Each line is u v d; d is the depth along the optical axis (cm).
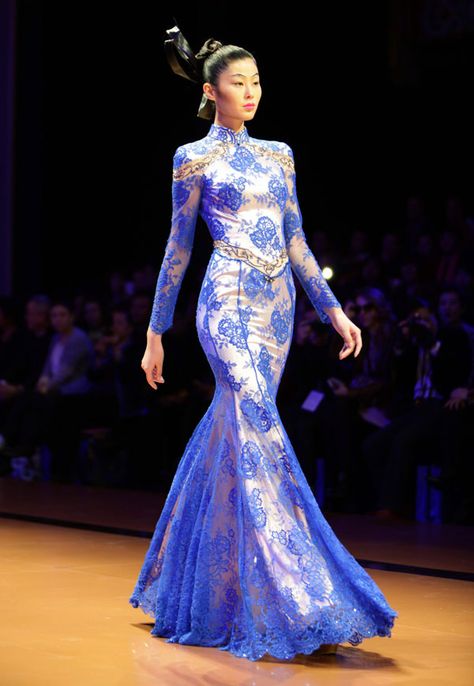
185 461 587
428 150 1959
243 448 547
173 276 593
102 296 1908
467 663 521
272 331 574
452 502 1156
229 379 561
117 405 1530
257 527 533
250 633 528
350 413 1253
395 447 1173
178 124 2112
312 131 2055
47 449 1597
